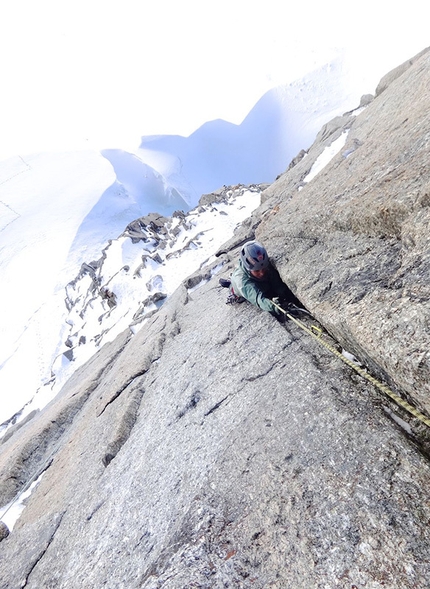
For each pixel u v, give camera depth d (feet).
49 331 105.19
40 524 19.81
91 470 20.03
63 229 355.77
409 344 8.44
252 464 11.34
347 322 10.55
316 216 16.75
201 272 40.81
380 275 11.18
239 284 18.49
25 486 26.68
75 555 15.40
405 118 17.42
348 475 9.28
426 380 7.93
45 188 471.21
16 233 367.04
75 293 108.99
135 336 37.88
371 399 10.87
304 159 48.32
